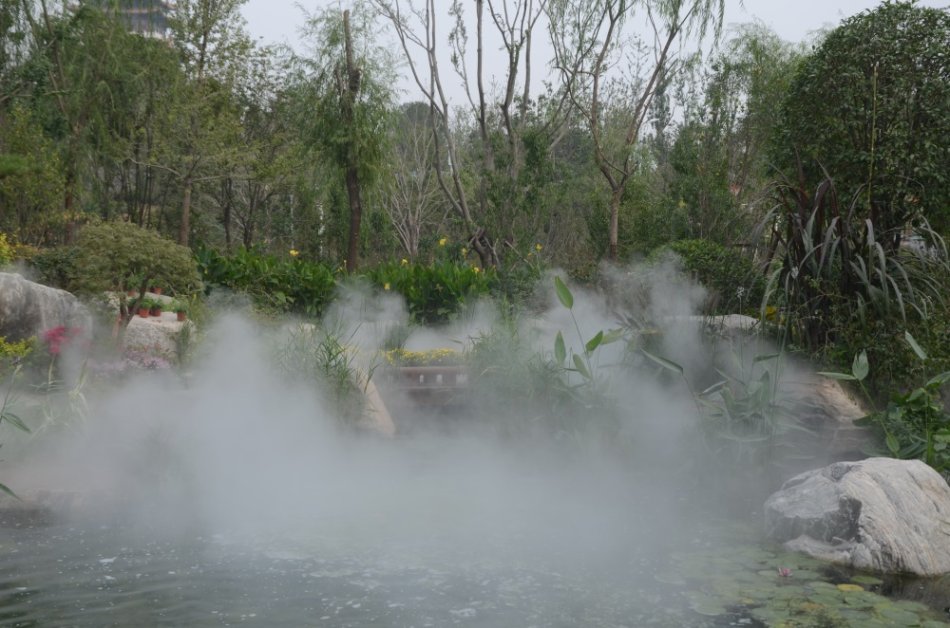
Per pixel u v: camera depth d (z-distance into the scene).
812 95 8.86
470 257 20.94
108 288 8.98
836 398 6.85
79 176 18.52
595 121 19.27
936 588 4.07
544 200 17.62
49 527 4.83
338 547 4.52
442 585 3.97
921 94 8.27
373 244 24.39
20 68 18.77
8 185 15.31
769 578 4.14
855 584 4.09
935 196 8.12
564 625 3.52
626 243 18.23
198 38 24.62
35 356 7.71
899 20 8.39
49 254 11.08
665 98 21.23
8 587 3.88
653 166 21.39
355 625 3.48
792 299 7.55
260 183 27.08
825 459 6.23
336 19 19.12
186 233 23.28
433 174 29.20
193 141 22.42
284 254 27.06
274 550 4.46
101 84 19.02
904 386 7.13
